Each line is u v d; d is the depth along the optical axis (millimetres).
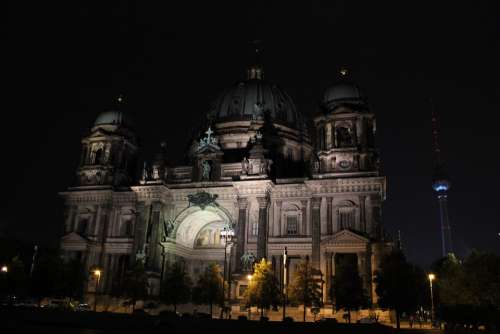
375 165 78438
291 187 81750
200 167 88562
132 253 84938
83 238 88438
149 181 88375
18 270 79188
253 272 73938
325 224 76938
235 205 83750
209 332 42375
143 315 50062
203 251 91000
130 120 102312
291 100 113188
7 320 45250
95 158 97062
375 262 71812
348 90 84062
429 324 77000
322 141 82188
